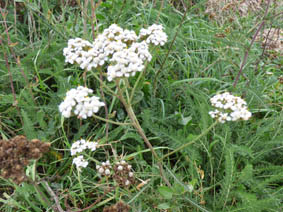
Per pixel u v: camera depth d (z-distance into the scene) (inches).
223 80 23.5
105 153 17.4
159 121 19.2
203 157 17.9
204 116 16.5
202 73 23.2
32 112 19.1
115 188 14.6
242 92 20.7
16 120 19.9
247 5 27.5
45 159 17.6
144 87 20.7
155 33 14.1
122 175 14.0
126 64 11.7
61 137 17.5
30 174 15.8
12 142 11.4
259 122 18.7
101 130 19.0
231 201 15.6
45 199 13.8
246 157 17.3
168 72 23.7
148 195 14.8
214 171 17.3
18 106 18.7
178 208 14.4
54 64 20.5
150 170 17.2
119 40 13.0
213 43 24.5
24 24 25.9
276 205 14.3
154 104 20.1
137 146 17.6
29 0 22.0
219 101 12.7
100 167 14.5
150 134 18.9
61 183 16.2
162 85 21.3
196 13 30.6
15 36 22.9
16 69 19.7
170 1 30.0
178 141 16.8
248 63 20.1
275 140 16.5
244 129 18.3
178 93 21.6
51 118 18.9
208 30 26.3
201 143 17.0
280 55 25.5
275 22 18.4
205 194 16.2
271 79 22.7
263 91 21.8
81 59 12.4
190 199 14.7
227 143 17.1
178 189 13.3
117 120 19.4
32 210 15.9
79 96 11.5
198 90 20.2
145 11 27.0
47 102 21.2
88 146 14.4
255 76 22.0
